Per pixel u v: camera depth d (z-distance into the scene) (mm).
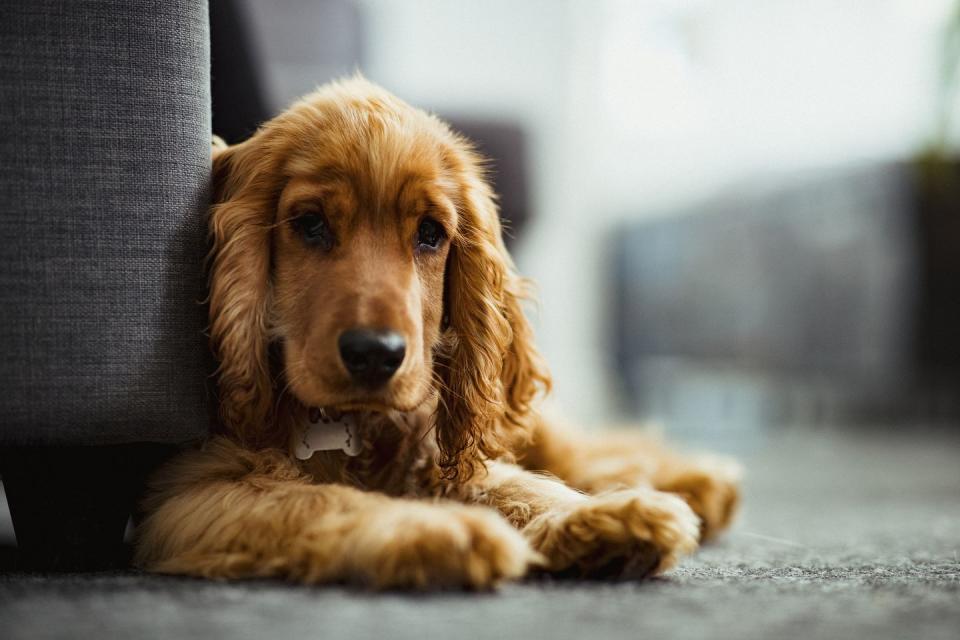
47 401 1386
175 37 1499
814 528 2297
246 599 1171
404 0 6629
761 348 6867
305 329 1613
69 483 1528
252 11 2557
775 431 6172
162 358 1464
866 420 6438
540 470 2254
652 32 7367
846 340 6520
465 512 1313
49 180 1400
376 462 1771
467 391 1826
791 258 6758
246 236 1653
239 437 1632
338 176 1645
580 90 6715
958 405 6379
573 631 1016
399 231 1666
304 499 1430
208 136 1589
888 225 6371
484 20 6691
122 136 1446
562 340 6547
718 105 7422
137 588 1260
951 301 6305
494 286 1878
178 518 1472
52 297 1394
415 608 1123
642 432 2549
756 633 1028
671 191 7480
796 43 7074
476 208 1856
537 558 1336
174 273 1486
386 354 1499
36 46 1400
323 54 4164
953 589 1350
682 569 1559
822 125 6910
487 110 3734
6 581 1335
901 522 2420
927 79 5949
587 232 6652
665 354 7465
